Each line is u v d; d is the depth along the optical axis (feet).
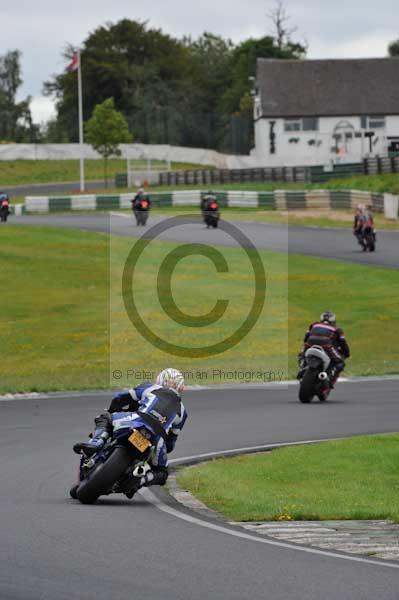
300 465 165.17
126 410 133.39
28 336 376.48
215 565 95.81
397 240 600.80
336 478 154.40
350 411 233.35
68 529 111.24
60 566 93.86
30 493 138.31
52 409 235.40
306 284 476.13
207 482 148.05
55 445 184.34
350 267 515.09
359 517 124.36
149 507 128.77
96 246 615.16
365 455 172.86
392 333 376.48
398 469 161.68
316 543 108.47
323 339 251.39
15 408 237.66
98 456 130.82
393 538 111.34
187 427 211.20
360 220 564.71
